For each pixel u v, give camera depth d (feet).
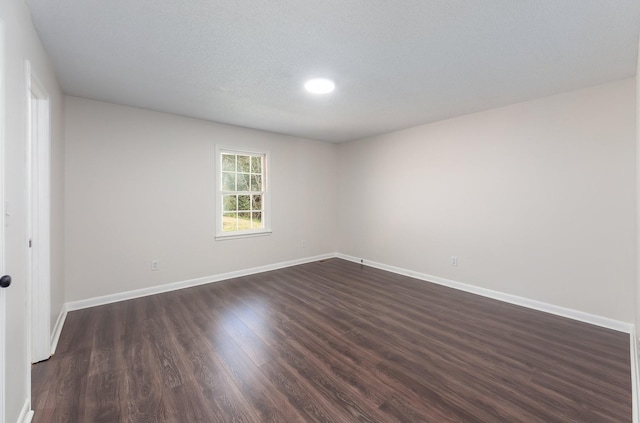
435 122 13.25
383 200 15.84
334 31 6.16
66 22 5.85
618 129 8.60
